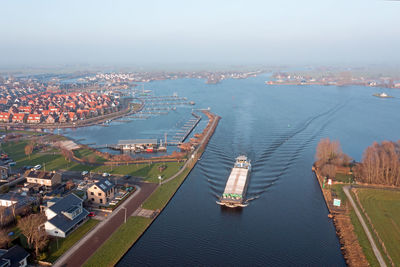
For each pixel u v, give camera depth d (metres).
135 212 130.12
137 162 196.12
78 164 190.25
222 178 172.12
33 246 101.12
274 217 132.25
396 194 150.12
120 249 104.81
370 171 165.50
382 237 114.00
